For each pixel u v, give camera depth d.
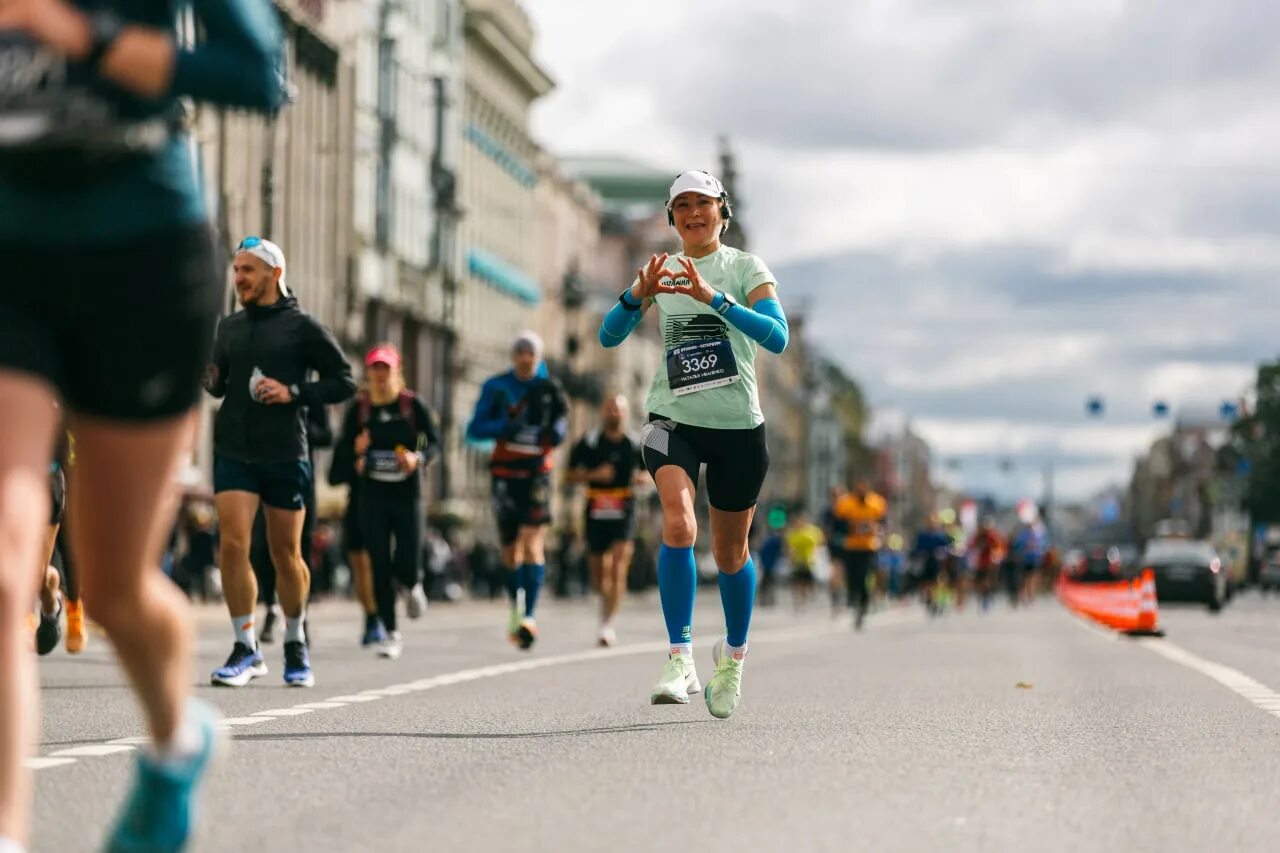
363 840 7.74
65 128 5.38
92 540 5.90
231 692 15.48
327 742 11.40
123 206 5.59
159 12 5.67
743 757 10.69
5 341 5.51
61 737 11.69
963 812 8.69
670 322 12.59
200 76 5.61
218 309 5.89
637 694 15.68
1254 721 13.63
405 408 21.05
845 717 13.41
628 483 24.73
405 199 89.25
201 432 59.47
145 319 5.66
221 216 64.31
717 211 12.66
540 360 22.52
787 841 7.80
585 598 77.69
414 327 90.62
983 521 62.25
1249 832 8.34
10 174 5.48
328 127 77.38
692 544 12.95
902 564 67.12
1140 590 32.94
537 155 118.00
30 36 5.46
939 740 11.81
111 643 6.00
